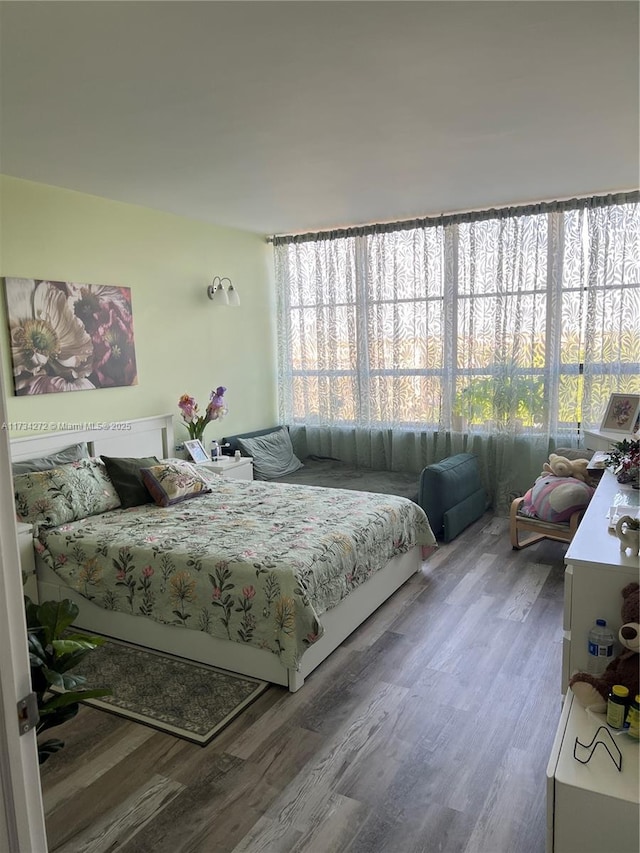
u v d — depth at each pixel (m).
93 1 1.76
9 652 0.89
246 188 4.04
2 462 0.88
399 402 5.45
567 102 2.67
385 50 2.14
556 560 4.12
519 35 2.06
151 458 4.05
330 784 2.07
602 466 3.54
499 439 5.09
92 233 4.11
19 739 0.91
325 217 5.08
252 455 5.26
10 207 3.58
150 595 2.92
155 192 4.05
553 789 1.58
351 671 2.79
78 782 2.11
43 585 3.29
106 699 2.60
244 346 5.66
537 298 4.83
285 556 2.78
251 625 2.67
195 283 5.05
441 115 2.79
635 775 1.58
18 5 1.76
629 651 1.85
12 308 3.59
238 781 2.09
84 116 2.68
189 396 4.85
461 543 4.50
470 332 5.09
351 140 3.12
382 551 3.40
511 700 2.54
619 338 4.61
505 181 4.05
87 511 3.52
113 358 4.28
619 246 4.53
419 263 5.24
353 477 5.29
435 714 2.45
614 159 3.57
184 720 2.44
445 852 1.78
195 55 2.13
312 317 5.82
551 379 4.87
